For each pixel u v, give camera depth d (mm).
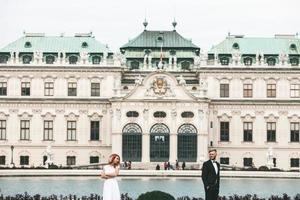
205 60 169750
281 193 89875
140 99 163625
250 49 172875
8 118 169000
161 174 135625
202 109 163500
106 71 169875
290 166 168000
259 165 168250
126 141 163625
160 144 163500
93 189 94375
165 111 163750
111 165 42438
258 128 168500
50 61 171125
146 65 177000
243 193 89250
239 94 169375
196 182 114750
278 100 168250
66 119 169250
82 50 172625
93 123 169500
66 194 83938
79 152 169000
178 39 181875
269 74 169625
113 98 164000
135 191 90750
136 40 181375
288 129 168375
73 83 170375
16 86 170125
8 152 168500
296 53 172000
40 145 168625
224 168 151625
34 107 169250
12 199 65250
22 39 175000
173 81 164125
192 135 163500
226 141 168375
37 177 129375
